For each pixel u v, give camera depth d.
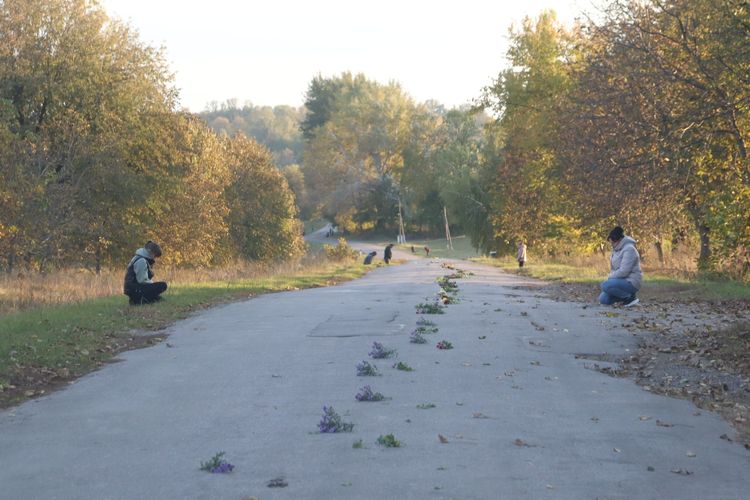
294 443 6.72
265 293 25.14
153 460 6.30
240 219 60.28
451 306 18.22
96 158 36.31
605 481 5.71
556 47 51.56
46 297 19.64
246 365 10.71
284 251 63.09
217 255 54.50
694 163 22.14
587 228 38.91
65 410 8.28
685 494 5.45
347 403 8.26
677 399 8.62
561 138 36.84
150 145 40.81
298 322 15.46
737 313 15.89
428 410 7.93
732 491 5.52
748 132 20.52
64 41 36.94
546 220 55.66
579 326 14.29
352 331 13.84
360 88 126.94
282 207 63.47
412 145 117.69
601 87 24.58
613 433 7.11
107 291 21.97
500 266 51.22
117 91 38.69
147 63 40.56
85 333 13.41
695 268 31.11
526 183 58.34
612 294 18.41
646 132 21.86
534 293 23.42
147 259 18.52
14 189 30.72
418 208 124.12
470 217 73.44
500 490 5.47
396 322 15.02
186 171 43.12
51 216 32.31
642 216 30.48
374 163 121.88
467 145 108.81
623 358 11.27
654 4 20.97
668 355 11.29
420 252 100.19
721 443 6.85
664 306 17.97
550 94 51.44
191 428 7.35
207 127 49.25
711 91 18.80
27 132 33.72
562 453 6.43
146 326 15.14
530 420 7.56
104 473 5.96
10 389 9.39
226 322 15.81
